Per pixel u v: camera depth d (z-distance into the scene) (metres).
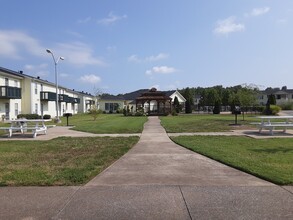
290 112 50.72
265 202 4.64
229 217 4.08
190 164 7.61
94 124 24.78
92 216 4.16
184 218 4.06
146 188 5.42
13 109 38.44
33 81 42.50
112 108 77.25
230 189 5.32
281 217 4.07
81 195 5.04
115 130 18.42
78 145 11.63
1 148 10.94
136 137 14.18
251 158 8.22
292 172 6.39
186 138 13.37
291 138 13.20
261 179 6.00
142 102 48.41
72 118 40.31
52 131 18.48
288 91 87.25
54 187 5.53
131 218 4.09
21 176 6.30
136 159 8.38
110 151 9.88
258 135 14.59
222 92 80.88
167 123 24.95
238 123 23.98
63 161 8.17
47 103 48.78
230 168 7.09
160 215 4.17
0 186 5.61
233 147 10.44
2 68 39.41
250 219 4.01
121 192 5.19
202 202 4.66
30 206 4.55
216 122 25.89
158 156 8.85
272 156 8.57
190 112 57.72
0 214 4.26
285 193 5.07
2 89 33.84
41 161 8.20
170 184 5.69
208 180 5.98
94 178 6.18
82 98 74.44
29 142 12.85
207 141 12.24
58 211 4.35
